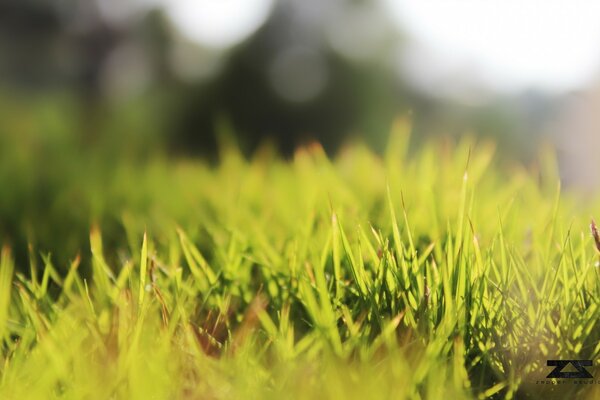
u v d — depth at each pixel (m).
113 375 0.33
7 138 0.84
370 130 4.18
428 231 0.42
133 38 4.52
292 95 4.25
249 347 0.35
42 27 4.34
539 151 0.49
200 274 0.40
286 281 0.39
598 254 0.36
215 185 0.58
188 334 0.35
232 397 0.33
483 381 0.35
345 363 0.33
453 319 0.35
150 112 3.95
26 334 0.36
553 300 0.36
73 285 0.43
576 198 0.51
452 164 0.49
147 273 0.39
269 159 0.60
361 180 0.52
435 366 0.33
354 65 4.29
